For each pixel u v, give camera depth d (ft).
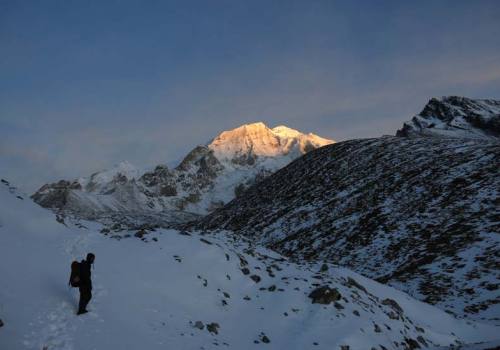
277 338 49.06
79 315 38.50
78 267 39.42
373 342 50.37
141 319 42.01
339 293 58.34
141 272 52.31
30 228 54.54
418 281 107.96
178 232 68.69
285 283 61.62
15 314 34.94
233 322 50.26
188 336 42.37
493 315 82.48
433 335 64.08
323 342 47.78
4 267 41.70
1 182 63.46
